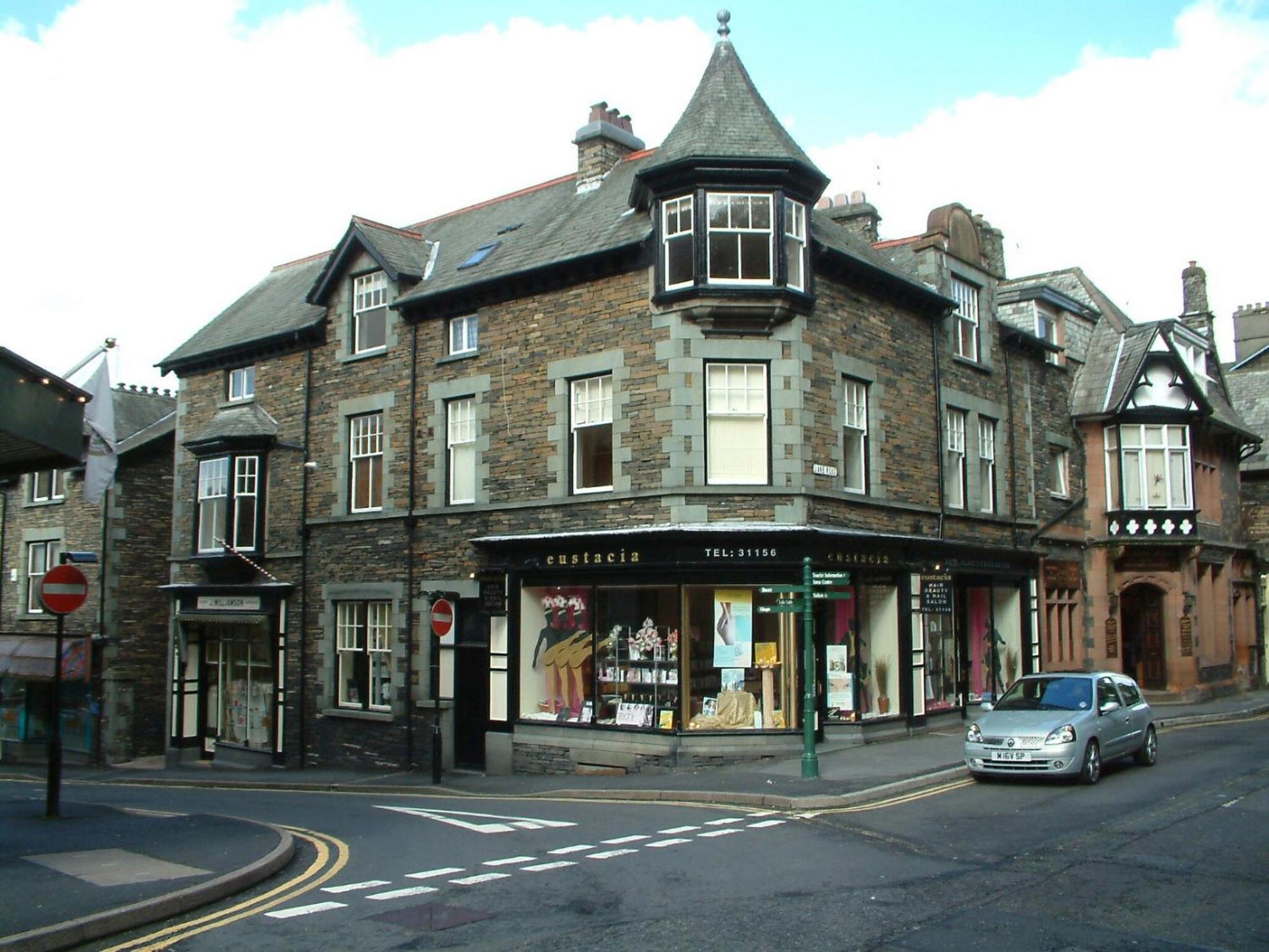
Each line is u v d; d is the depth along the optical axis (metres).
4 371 10.43
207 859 10.20
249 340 26.09
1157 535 28.44
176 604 27.09
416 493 22.50
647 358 18.94
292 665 24.73
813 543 18.42
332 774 22.59
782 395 18.59
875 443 20.62
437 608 19.28
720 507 18.28
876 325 21.12
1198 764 16.89
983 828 12.07
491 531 20.97
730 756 17.94
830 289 19.83
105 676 28.03
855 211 25.20
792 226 18.91
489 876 9.97
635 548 18.47
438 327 22.48
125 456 28.92
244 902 9.07
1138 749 16.75
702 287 18.17
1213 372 34.38
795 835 11.89
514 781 18.77
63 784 23.53
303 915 8.57
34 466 12.64
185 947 7.72
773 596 18.47
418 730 21.98
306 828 13.38
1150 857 10.33
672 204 18.89
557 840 11.88
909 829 12.11
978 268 24.88
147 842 11.16
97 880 9.27
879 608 20.80
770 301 18.27
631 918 8.33
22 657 29.69
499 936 7.91
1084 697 15.98
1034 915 8.34
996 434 25.20
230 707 26.58
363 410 23.80
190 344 28.67
